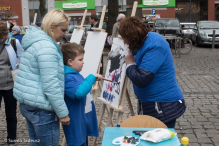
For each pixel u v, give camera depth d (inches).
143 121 99.9
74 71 103.0
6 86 143.2
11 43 155.2
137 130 93.3
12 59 144.6
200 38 637.9
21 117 202.1
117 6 584.7
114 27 285.1
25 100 89.8
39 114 91.6
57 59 90.5
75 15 1358.3
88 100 112.9
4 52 142.6
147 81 96.3
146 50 97.7
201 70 358.9
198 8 1659.7
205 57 478.9
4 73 142.0
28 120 96.9
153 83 100.8
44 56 87.0
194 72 346.9
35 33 90.4
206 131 164.1
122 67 122.4
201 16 1736.0
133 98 243.3
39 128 92.5
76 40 192.1
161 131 86.0
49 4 1333.7
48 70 86.7
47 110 91.0
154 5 1332.4
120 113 121.0
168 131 86.4
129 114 200.5
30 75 89.5
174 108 101.6
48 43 88.8
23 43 92.0
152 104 102.3
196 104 217.2
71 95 98.7
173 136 86.5
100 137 160.2
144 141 84.6
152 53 96.5
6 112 151.7
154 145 81.6
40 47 87.8
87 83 100.1
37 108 91.1
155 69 96.3
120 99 121.7
